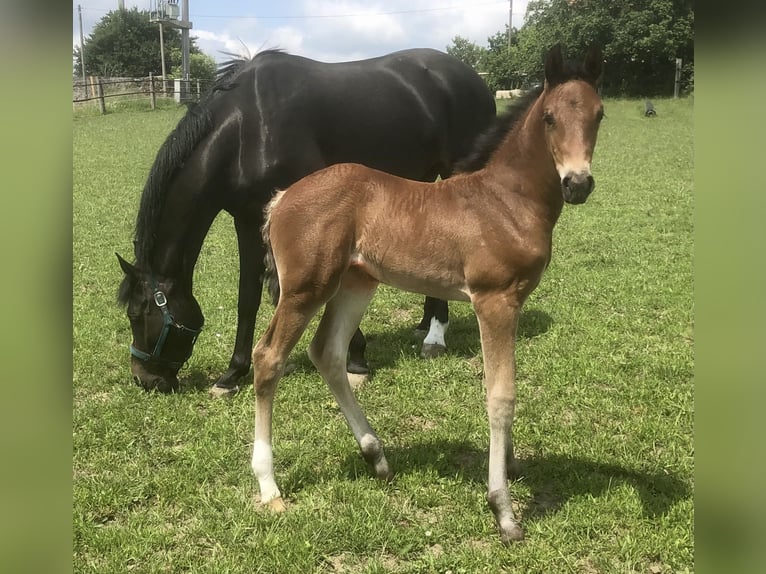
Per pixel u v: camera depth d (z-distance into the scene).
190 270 4.27
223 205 4.33
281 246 3.08
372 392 4.38
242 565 2.73
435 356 4.98
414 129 4.83
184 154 4.04
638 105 26.16
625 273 6.75
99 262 7.30
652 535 2.84
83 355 4.83
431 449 3.63
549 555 2.75
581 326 5.38
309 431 3.85
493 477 2.87
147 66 52.22
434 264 2.97
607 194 11.05
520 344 5.06
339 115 4.48
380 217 3.04
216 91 4.30
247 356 4.40
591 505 3.06
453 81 5.11
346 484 3.29
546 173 2.86
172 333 4.18
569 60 2.85
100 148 16.56
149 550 2.82
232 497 3.19
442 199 3.01
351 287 3.32
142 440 3.74
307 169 4.37
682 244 7.87
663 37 28.20
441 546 2.89
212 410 4.14
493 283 2.85
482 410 4.09
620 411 3.99
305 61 4.61
